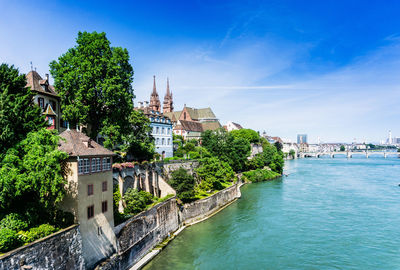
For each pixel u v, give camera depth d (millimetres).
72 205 28109
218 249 41281
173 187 54750
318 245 42250
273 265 36406
